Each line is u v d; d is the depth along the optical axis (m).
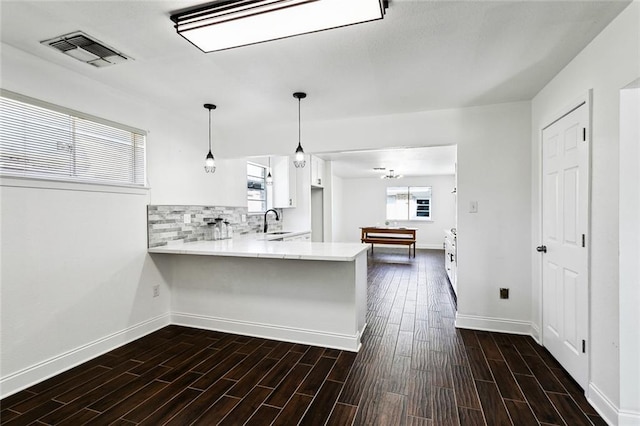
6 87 2.00
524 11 1.64
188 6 1.61
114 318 2.74
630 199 1.67
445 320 3.43
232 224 4.27
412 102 3.01
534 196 2.91
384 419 1.80
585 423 1.76
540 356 2.55
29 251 2.13
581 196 2.08
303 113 3.35
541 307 2.75
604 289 1.82
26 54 2.09
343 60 2.18
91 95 2.51
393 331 3.13
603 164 1.83
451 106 3.12
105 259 2.65
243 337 3.00
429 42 1.95
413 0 1.53
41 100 2.18
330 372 2.32
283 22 1.63
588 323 1.97
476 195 3.12
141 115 2.97
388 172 8.76
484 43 1.96
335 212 9.49
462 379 2.22
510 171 3.03
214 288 3.17
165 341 2.89
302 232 5.09
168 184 3.29
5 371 2.02
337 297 2.74
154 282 3.14
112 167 2.72
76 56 2.14
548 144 2.60
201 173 3.73
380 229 8.23
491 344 2.79
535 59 2.17
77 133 2.44
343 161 6.78
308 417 1.82
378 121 3.43
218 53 2.08
